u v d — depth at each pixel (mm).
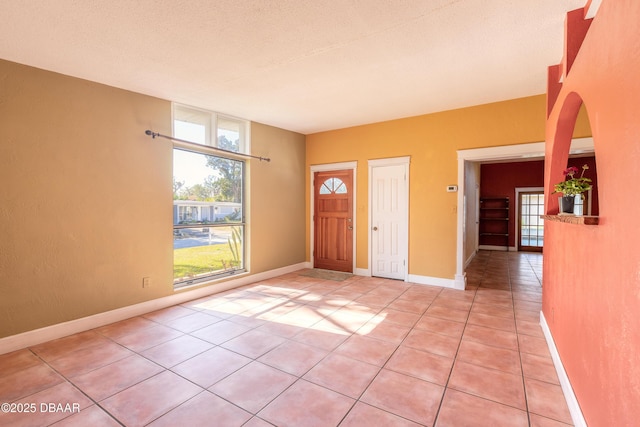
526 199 8805
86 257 3166
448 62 2980
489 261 7051
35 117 2848
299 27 2369
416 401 1971
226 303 3943
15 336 2709
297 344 2775
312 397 2014
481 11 2188
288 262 5691
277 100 4020
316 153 5910
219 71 3119
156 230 3750
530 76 3312
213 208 4531
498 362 2449
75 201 3094
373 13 2207
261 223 5141
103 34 2402
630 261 1063
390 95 3885
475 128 4328
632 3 1030
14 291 2721
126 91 3504
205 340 2863
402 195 4996
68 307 3037
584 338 1633
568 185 2146
